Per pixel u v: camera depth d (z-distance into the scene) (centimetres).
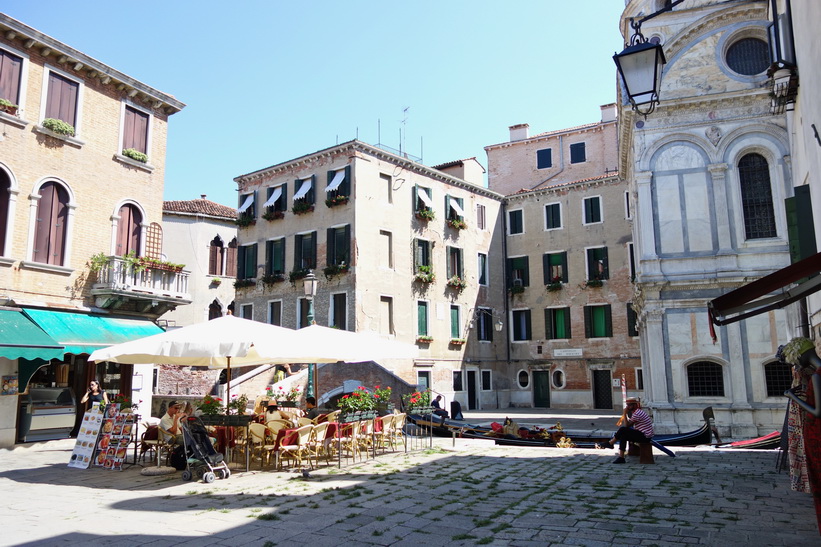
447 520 732
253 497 880
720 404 2019
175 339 1059
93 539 657
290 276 3112
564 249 3641
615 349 3391
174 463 1109
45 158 1645
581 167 3853
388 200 3128
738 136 2122
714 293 2073
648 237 2173
